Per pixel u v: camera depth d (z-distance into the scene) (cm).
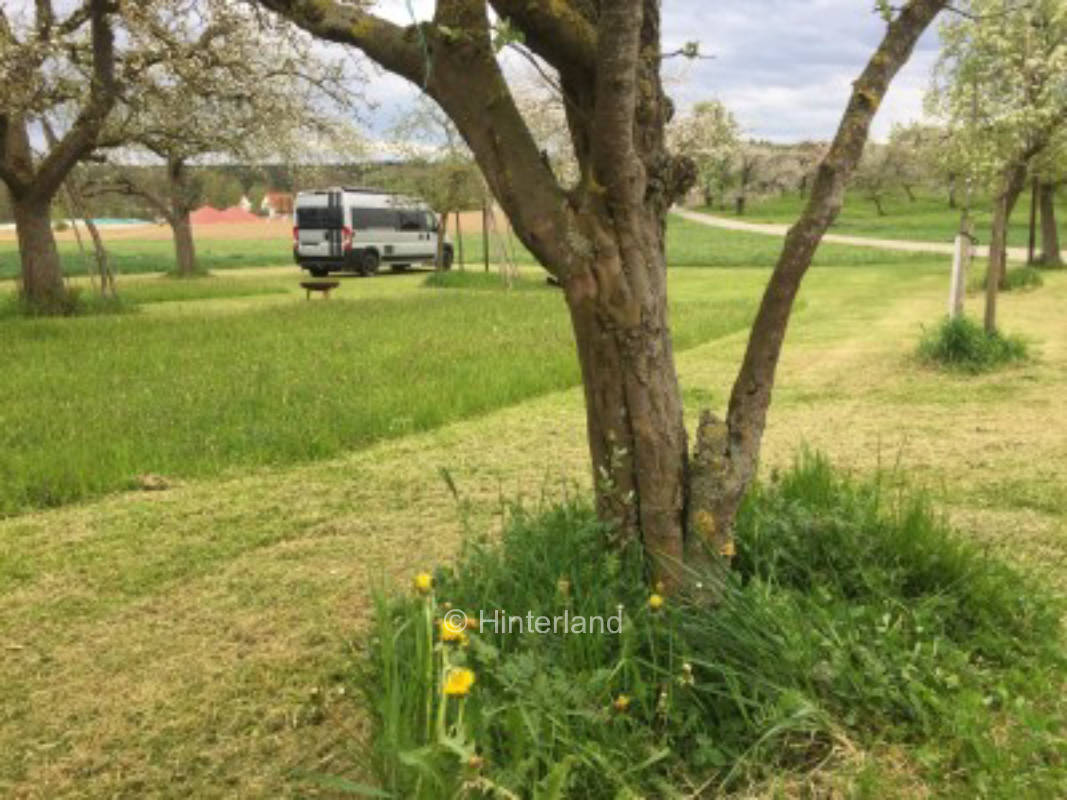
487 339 1312
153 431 755
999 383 950
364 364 1083
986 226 7050
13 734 333
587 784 270
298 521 557
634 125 330
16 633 413
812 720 290
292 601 440
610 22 288
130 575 477
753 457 347
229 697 353
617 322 328
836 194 334
